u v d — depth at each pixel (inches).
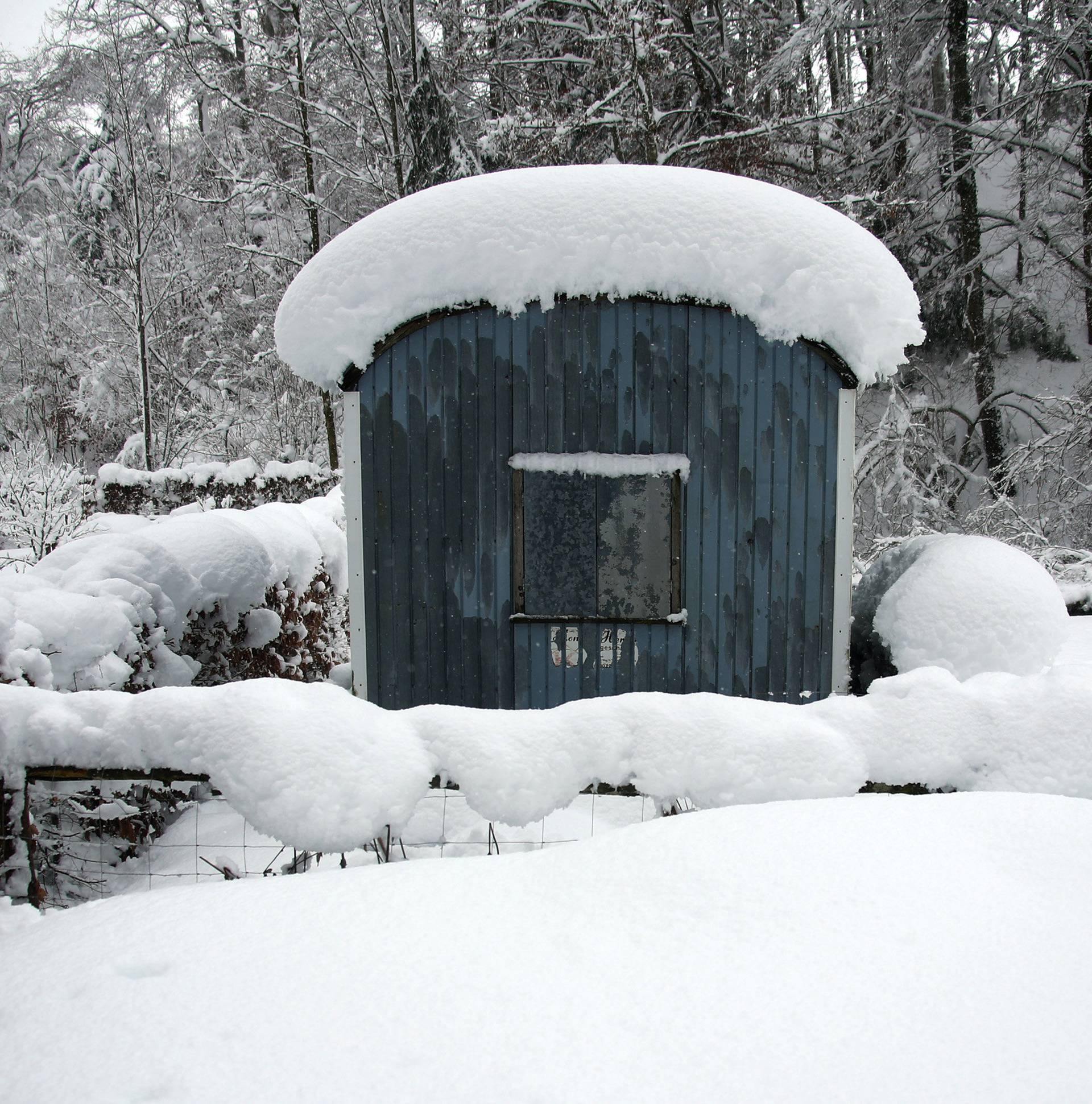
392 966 68.8
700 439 175.8
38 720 100.7
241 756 93.7
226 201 686.5
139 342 648.4
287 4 686.5
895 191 630.5
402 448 177.5
